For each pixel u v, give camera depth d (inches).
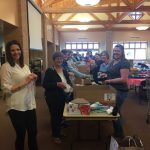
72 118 96.9
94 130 151.5
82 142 132.4
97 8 336.8
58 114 129.8
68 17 530.3
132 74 262.8
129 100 251.3
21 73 90.3
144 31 572.1
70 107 99.8
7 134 147.0
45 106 222.2
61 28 566.6
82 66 236.5
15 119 90.1
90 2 218.7
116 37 575.2
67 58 183.9
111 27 553.9
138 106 223.1
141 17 527.8
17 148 93.9
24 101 91.3
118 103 119.9
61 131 146.9
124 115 189.9
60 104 127.9
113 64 127.0
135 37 572.7
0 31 207.8
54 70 127.0
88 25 545.3
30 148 99.4
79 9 339.6
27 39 222.4
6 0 167.2
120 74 121.0
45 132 150.4
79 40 584.4
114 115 97.7
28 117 94.9
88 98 110.4
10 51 89.0
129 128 156.8
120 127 122.3
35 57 342.0
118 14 481.7
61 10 339.6
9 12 174.6
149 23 496.7
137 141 93.4
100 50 583.2
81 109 99.7
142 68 331.9
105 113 101.0
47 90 127.4
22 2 204.1
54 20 474.3
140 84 241.6
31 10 255.3
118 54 122.0
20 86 87.7
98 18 535.5
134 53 581.9
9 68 88.5
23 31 205.8
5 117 183.8
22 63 93.4
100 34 577.9
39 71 327.6
